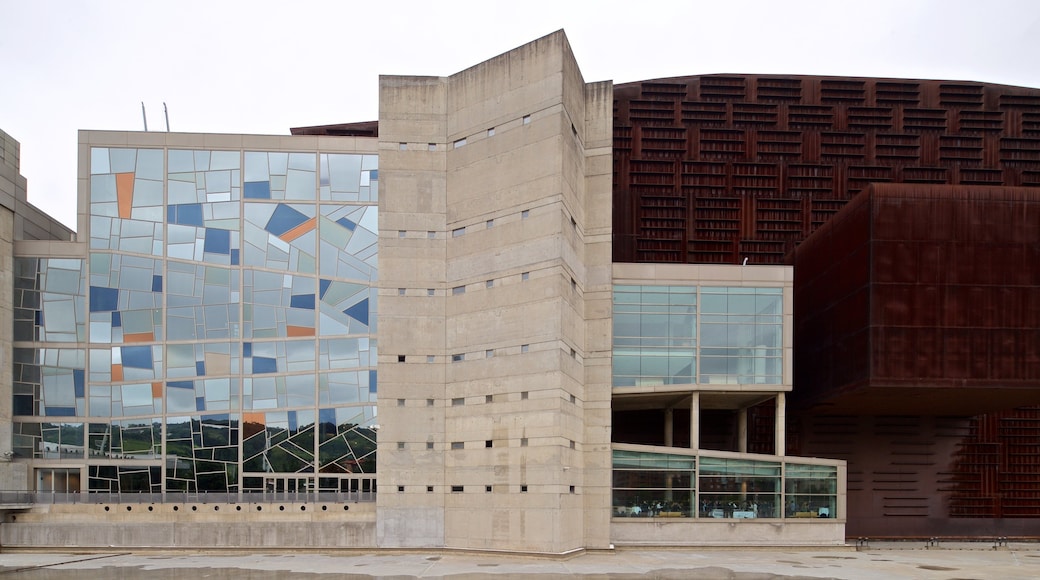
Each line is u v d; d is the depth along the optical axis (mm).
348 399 40312
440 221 39094
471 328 37531
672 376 39875
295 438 40219
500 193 37312
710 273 40531
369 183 41469
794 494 39125
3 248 41031
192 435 40562
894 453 49344
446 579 27828
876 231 36812
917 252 36781
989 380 36219
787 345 40031
